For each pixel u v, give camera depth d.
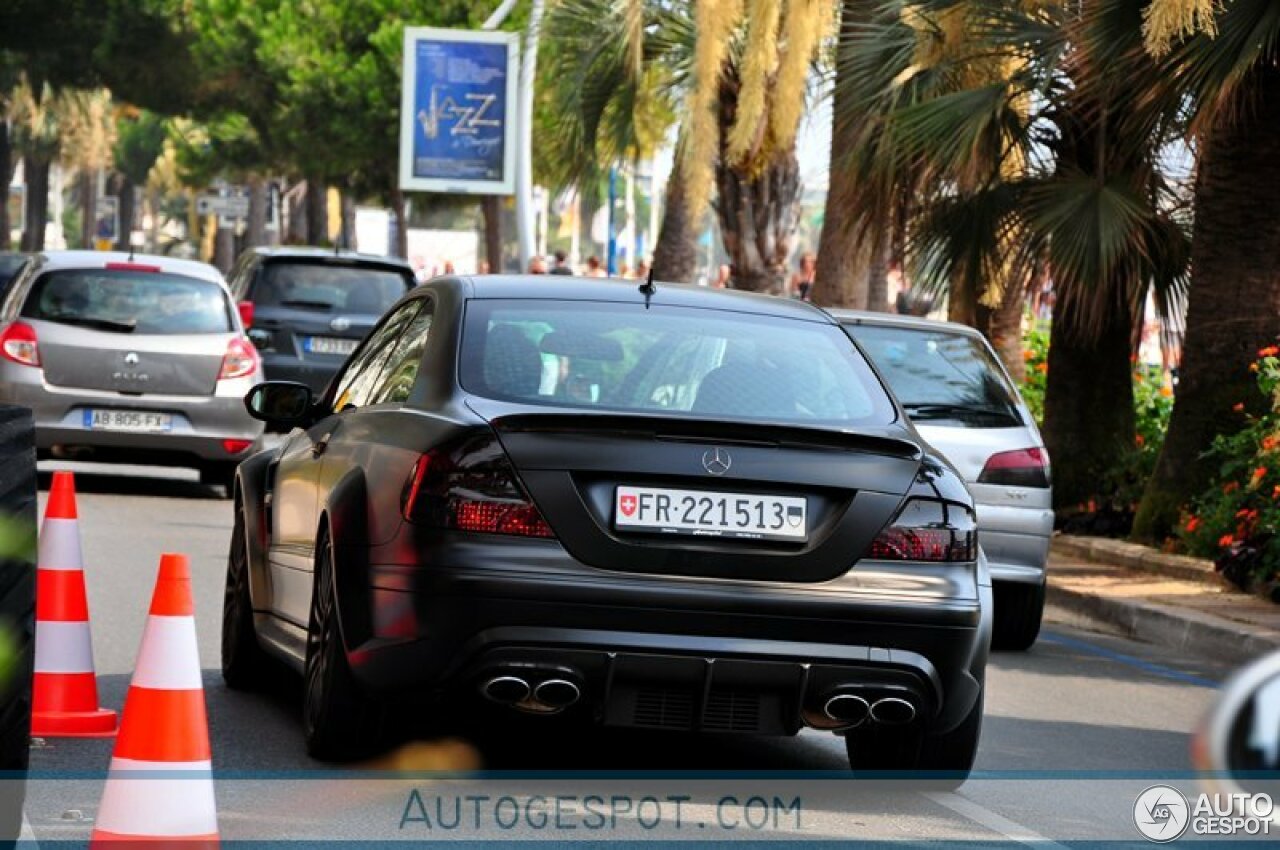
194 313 25.20
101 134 130.88
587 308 10.29
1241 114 21.55
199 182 102.75
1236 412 22.28
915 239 24.50
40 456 24.97
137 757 7.86
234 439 25.06
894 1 25.48
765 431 9.20
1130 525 24.53
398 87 72.94
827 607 9.10
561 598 8.91
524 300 10.30
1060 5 23.61
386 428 9.82
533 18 38.44
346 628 9.42
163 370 24.77
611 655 8.94
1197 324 22.62
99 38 76.12
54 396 24.53
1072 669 15.87
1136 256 24.23
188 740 7.90
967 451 16.86
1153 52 18.16
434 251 96.25
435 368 9.86
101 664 12.88
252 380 25.28
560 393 9.64
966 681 9.49
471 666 8.98
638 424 9.10
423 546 9.04
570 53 37.16
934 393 17.14
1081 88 22.36
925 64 24.92
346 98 73.00
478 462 9.06
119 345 24.70
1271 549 19.47
